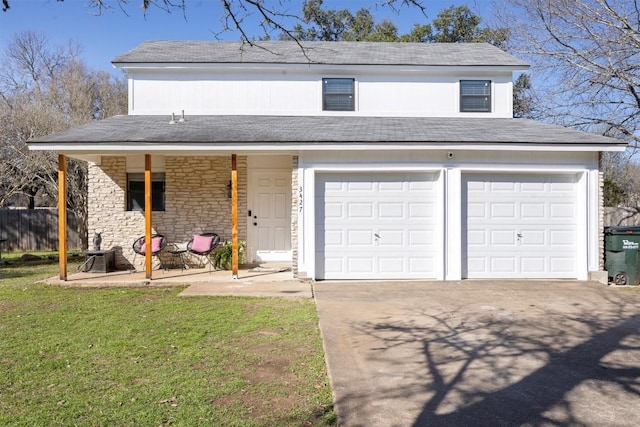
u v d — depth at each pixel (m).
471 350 5.24
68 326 6.27
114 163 11.82
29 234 20.34
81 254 17.55
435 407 3.79
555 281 9.76
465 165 9.80
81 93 23.53
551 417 3.62
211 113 12.52
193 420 3.52
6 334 5.89
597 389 4.17
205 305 7.57
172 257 11.83
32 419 3.54
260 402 3.86
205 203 11.88
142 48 13.40
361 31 21.61
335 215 9.98
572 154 9.82
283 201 12.24
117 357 4.98
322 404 3.83
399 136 9.79
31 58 26.80
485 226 9.98
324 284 9.50
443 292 8.60
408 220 9.98
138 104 12.49
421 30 21.80
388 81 12.68
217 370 4.58
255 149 9.48
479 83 12.73
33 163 16.97
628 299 8.01
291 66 12.49
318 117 12.30
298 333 5.89
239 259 11.88
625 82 14.53
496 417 3.62
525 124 11.46
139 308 7.38
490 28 18.28
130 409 3.71
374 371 4.58
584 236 9.80
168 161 11.84
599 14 14.58
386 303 7.67
